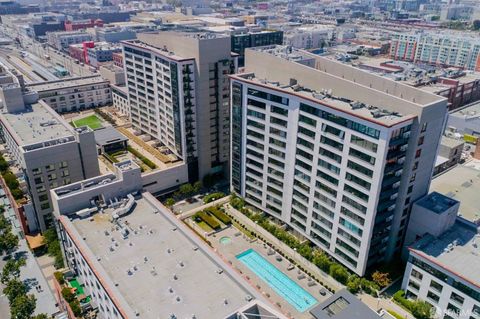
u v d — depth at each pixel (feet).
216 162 507.30
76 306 274.36
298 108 347.15
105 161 487.20
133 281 246.27
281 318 211.61
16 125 441.27
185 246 279.28
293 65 375.04
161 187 469.98
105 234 287.48
